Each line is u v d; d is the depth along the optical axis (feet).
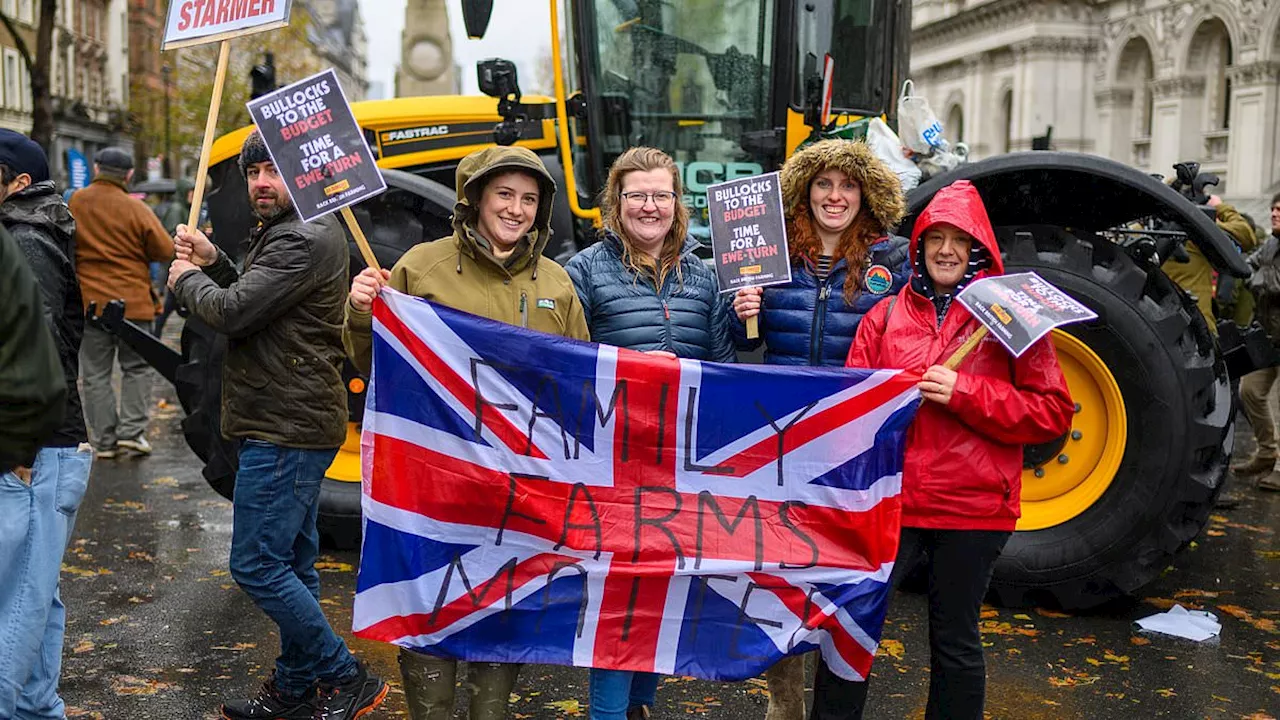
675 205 12.70
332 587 18.31
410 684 11.57
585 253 12.94
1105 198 18.44
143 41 181.37
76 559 19.65
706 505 11.86
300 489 12.56
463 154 21.98
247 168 12.42
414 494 11.52
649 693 12.76
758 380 11.85
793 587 11.69
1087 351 17.08
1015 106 133.28
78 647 15.55
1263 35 97.71
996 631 16.56
